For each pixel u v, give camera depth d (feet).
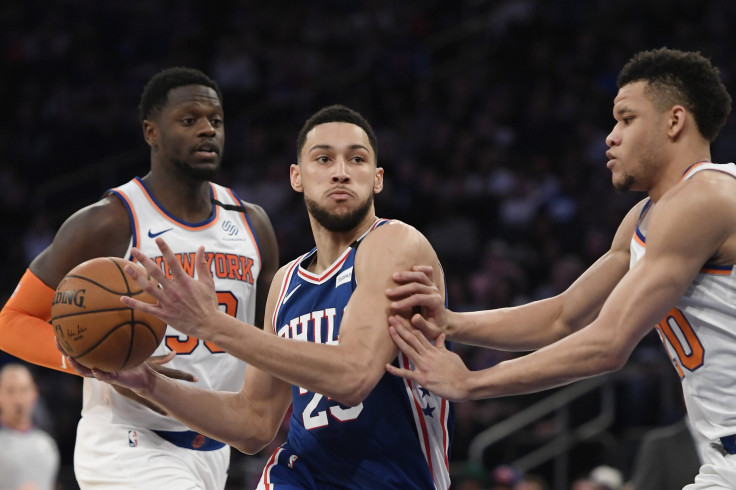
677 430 19.69
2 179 54.85
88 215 15.23
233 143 55.52
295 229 47.50
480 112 53.67
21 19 62.13
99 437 15.15
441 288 13.50
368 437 12.79
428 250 13.09
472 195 48.06
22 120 57.72
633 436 32.50
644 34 55.72
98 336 12.34
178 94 15.75
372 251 12.73
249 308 16.33
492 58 56.80
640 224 13.12
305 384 11.78
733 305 12.19
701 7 56.34
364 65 58.80
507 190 47.93
